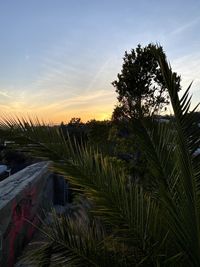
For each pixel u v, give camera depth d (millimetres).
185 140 2549
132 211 2701
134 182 3055
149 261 2652
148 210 2729
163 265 2572
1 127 2398
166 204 2717
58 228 2926
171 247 2646
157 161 2932
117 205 2670
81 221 3160
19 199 5301
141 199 2752
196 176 2686
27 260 3105
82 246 2797
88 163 2641
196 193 2539
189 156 2547
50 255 2822
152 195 3094
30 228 6203
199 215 2576
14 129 2439
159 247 2639
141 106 3152
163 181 2883
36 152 2516
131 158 5621
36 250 2910
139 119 3033
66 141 2602
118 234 2832
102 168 2701
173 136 2979
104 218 2729
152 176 3205
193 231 2578
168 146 2955
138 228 2688
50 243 2842
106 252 2762
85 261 2754
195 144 2553
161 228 2701
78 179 2609
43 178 7992
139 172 4941
